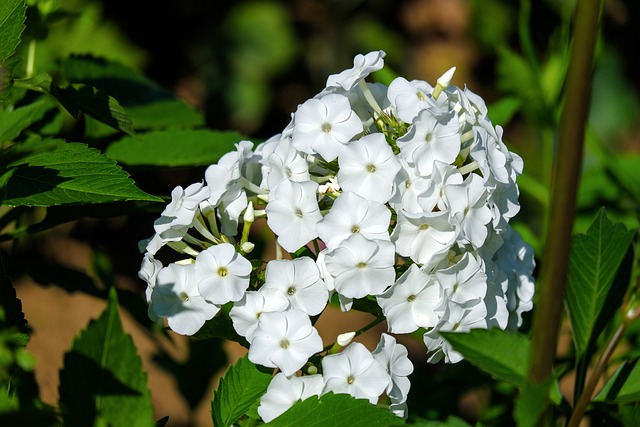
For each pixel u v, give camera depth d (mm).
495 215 838
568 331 1030
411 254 826
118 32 2010
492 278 849
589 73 744
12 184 823
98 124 971
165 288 835
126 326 1499
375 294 823
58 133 959
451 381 980
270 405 833
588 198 1084
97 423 830
